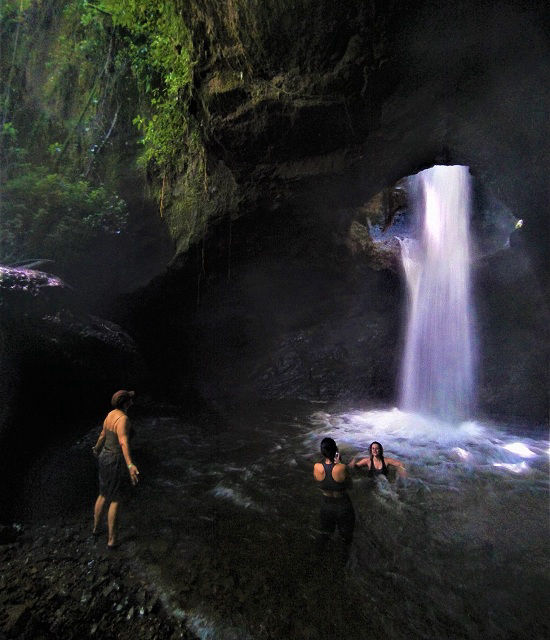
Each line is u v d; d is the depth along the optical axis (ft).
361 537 15.55
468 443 27.07
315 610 11.80
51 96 37.06
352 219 34.04
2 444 18.38
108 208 34.24
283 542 15.23
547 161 20.74
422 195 43.16
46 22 36.81
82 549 14.67
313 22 17.54
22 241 30.73
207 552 14.60
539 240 28.25
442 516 17.16
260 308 42.39
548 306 32.50
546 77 17.02
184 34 23.90
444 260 40.50
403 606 11.96
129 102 37.22
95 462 22.06
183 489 19.69
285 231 31.68
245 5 18.40
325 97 19.81
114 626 11.19
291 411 35.01
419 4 15.52
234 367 43.80
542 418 32.27
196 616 11.55
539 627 11.19
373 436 28.58
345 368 40.68
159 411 32.14
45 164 35.76
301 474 21.58
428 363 38.93
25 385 20.90
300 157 23.75
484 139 21.70
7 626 10.62
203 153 29.04
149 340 40.57
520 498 18.86
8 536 14.89
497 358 35.86
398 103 19.62
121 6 30.19
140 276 37.37
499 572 13.56
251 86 20.99
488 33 16.02
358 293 41.81
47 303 23.59
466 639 10.77
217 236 30.96
